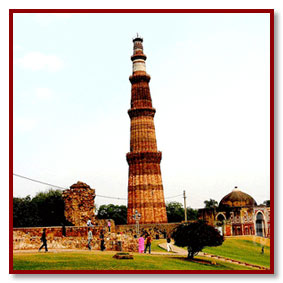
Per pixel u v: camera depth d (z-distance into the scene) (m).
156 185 90.62
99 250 40.75
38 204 53.81
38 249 37.38
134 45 103.31
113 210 141.75
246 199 91.00
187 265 35.19
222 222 85.75
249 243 68.44
